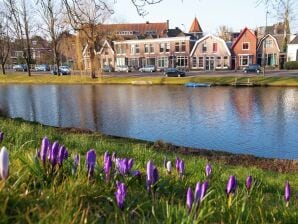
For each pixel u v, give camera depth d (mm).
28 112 39438
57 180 3596
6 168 2857
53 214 2789
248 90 54062
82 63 73375
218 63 90812
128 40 99562
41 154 3631
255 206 3795
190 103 43031
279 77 62250
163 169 5562
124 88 61625
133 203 3400
